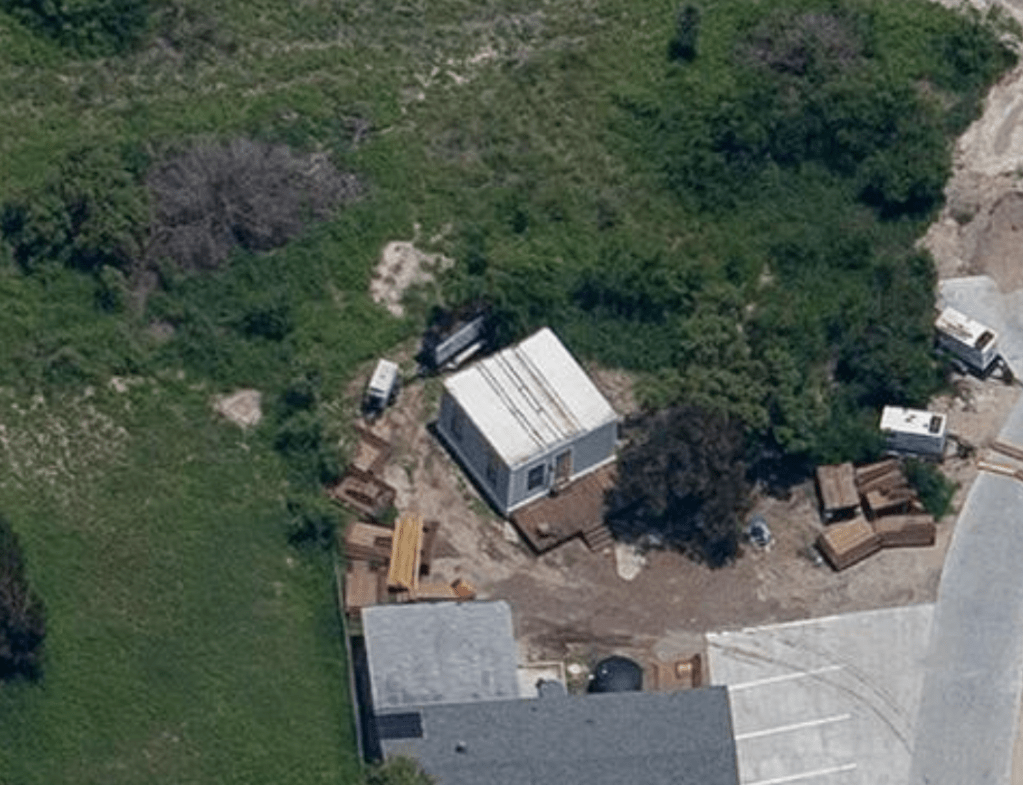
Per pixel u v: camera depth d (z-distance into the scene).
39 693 114.25
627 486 122.00
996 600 122.00
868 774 117.00
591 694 115.88
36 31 131.88
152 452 121.19
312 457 122.31
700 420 121.75
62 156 127.31
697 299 127.75
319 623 118.25
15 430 120.62
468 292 126.81
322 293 126.69
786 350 126.19
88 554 117.88
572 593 121.12
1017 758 117.75
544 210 130.12
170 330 124.81
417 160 131.00
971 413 127.19
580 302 128.00
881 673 119.62
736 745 116.69
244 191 127.44
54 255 125.25
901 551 123.19
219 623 117.19
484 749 112.88
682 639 120.25
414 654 115.06
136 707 114.56
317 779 114.00
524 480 121.88
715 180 131.62
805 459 124.50
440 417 124.31
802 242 130.50
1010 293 131.38
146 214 125.62
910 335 127.69
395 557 119.62
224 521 120.00
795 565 122.75
